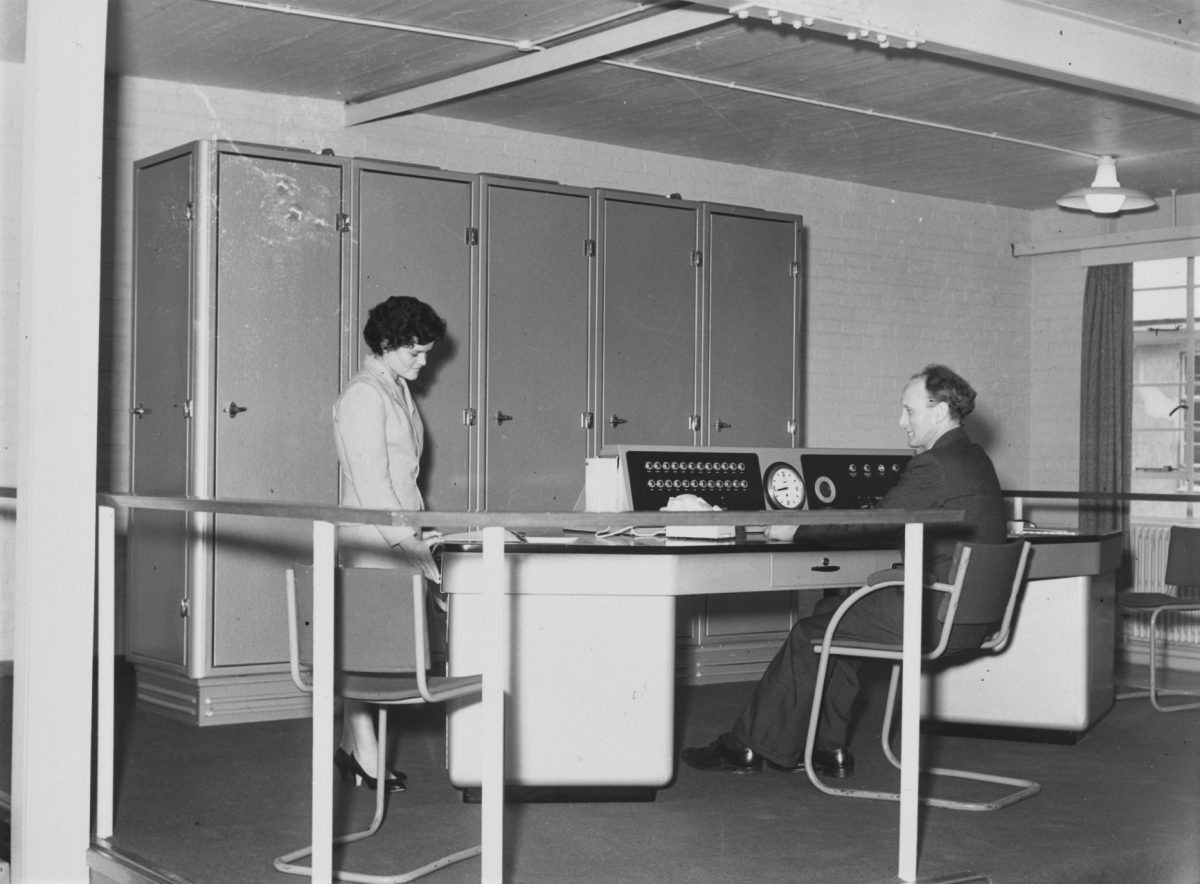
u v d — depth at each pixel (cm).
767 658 696
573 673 426
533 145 757
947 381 464
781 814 418
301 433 580
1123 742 544
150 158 590
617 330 671
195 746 520
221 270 564
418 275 612
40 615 378
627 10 541
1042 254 966
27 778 376
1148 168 817
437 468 619
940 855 372
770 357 725
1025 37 511
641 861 366
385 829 397
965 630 442
